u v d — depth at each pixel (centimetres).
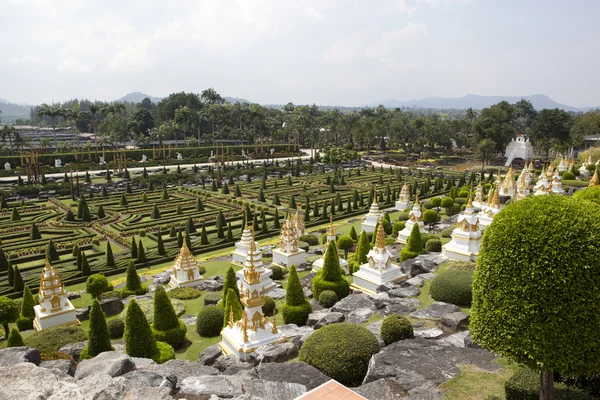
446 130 13100
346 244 3700
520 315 1066
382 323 1680
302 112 15425
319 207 6078
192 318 2531
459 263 2748
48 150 11719
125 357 1332
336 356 1462
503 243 1127
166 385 1198
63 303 2681
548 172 5278
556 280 1030
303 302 2297
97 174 8938
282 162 11131
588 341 1016
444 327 1831
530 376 1194
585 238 1041
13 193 6825
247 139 15262
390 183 8031
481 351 1463
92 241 4444
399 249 3597
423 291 2378
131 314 1783
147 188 7688
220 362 1773
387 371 1343
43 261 4009
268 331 1889
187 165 10950
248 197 6938
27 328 2647
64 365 1338
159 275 3494
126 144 15475
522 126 16212
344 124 15788
